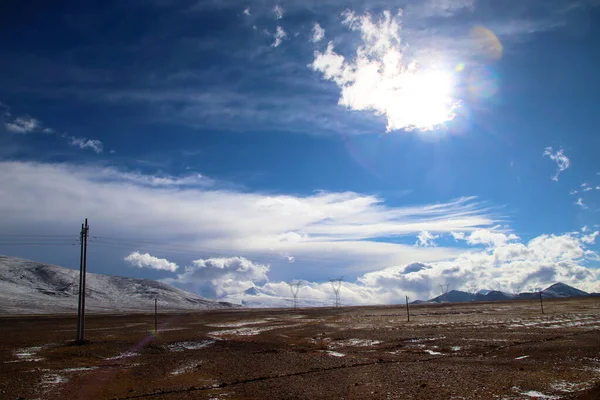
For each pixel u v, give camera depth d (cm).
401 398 2647
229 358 4619
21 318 13162
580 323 7169
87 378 3638
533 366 3478
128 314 17162
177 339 6397
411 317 10675
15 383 3444
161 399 2883
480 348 4762
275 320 11612
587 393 2542
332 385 3100
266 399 2780
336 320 10838
